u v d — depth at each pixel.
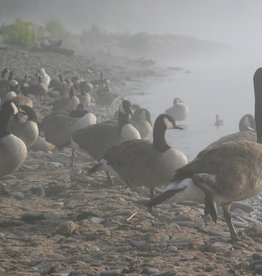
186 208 10.49
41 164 14.79
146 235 8.27
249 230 8.98
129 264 6.86
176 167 10.05
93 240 8.09
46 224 8.83
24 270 6.60
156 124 10.25
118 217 9.33
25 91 26.86
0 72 37.06
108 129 13.14
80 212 9.61
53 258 7.14
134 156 10.25
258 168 7.61
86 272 6.50
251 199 12.72
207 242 7.89
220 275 6.45
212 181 7.34
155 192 12.00
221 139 12.98
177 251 7.51
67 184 12.38
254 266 6.71
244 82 42.16
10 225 8.72
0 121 10.28
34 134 14.38
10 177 12.81
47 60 44.91
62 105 24.62
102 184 12.58
